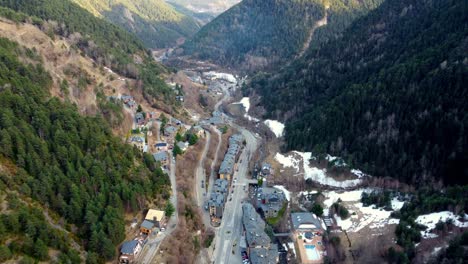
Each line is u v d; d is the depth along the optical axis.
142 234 135.00
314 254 138.00
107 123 172.12
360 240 139.25
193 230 145.88
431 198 144.25
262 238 136.00
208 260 135.00
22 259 100.12
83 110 175.88
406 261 121.12
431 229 131.12
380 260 128.38
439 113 163.62
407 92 180.75
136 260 124.00
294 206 165.12
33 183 119.19
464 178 149.88
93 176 133.00
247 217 149.00
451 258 116.06
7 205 109.06
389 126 177.75
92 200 126.44
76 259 109.38
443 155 157.12
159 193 153.38
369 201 158.50
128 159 154.00
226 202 168.38
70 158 134.25
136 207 139.88
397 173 167.00
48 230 109.62
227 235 147.62
